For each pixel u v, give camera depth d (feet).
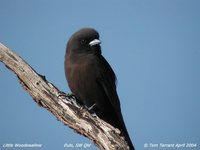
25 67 33.17
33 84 32.86
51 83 33.37
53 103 32.42
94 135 30.60
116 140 29.78
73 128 31.83
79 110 31.89
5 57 33.40
